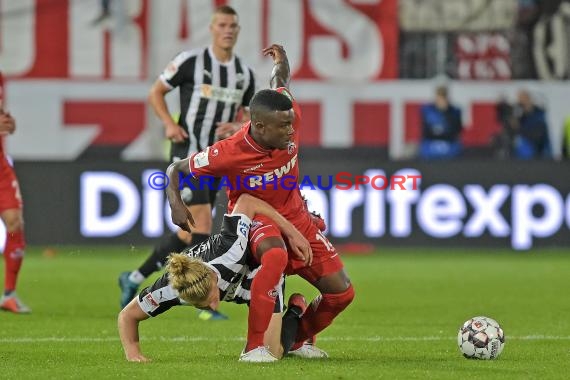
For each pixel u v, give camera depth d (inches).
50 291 1561.3
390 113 2448.3
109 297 1489.9
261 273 848.3
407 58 2445.9
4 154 1299.2
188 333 1120.2
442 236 2204.7
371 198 2192.4
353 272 1852.9
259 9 2412.6
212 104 1300.4
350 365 869.8
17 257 1306.6
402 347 1012.5
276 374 808.3
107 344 1026.7
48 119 2416.3
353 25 2437.3
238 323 1213.1
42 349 988.6
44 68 2415.1
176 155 1315.2
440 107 2388.0
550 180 2201.0
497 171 2199.8
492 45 2439.7
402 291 1581.0
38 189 2176.4
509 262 2032.5
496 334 912.3
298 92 2437.3
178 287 820.6
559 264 1998.0
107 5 2412.6
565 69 2437.3
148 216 2169.0
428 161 2198.6
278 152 883.4
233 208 919.7
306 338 928.9
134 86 2423.7
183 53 1296.8
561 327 1186.0
